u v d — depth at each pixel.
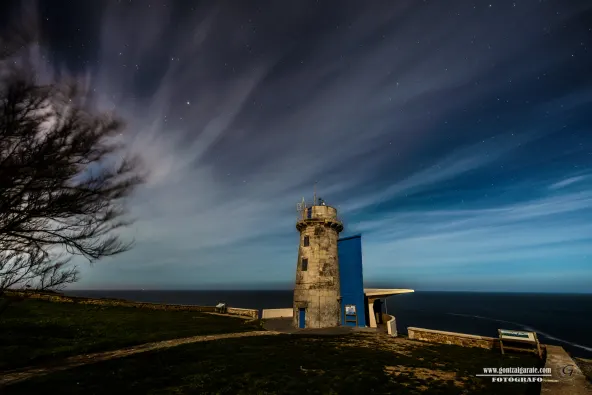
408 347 17.16
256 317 31.55
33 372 10.91
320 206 29.70
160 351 14.84
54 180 6.13
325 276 27.50
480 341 16.97
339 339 19.77
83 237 7.29
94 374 10.86
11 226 6.16
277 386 10.39
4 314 22.47
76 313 26.64
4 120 5.14
